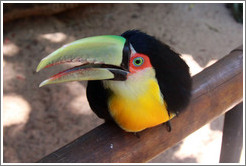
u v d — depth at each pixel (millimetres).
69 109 1609
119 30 2037
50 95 1658
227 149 1244
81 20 2082
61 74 1007
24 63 1806
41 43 1915
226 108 1108
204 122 1089
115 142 1025
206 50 1935
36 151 1459
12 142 1481
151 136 1041
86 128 1538
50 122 1559
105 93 1021
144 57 992
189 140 1535
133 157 1030
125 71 998
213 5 2211
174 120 1056
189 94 1024
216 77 1094
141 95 1000
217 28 2064
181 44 1958
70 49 988
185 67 1020
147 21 2096
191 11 2166
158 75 996
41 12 2025
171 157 1475
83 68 1010
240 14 2123
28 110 1597
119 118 1020
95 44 992
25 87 1691
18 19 2018
